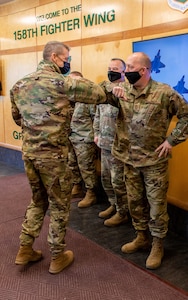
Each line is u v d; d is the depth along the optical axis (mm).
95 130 3197
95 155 3594
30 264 2441
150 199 2369
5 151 5566
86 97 2098
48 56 2143
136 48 3041
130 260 2506
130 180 2453
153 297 2051
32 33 4559
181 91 2678
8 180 4652
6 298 2053
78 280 2238
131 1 3078
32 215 2352
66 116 2104
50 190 2162
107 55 3453
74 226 3131
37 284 2195
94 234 2959
